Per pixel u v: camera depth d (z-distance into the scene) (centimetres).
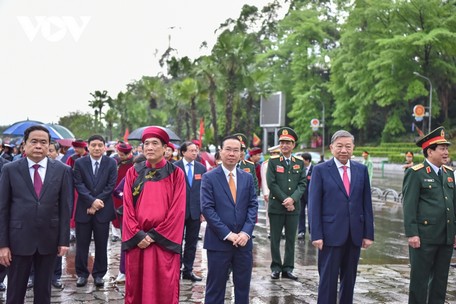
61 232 465
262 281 656
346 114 4316
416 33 3491
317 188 516
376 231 1121
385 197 1759
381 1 3669
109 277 666
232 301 564
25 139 461
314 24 4872
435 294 510
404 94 3884
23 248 444
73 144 834
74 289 603
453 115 4428
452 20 3503
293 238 680
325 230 510
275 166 694
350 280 514
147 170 456
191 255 666
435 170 511
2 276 597
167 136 458
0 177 462
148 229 440
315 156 2838
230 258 476
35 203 451
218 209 481
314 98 4728
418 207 507
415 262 505
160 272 436
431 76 3866
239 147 492
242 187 491
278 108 3653
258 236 1030
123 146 752
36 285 462
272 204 683
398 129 4109
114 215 641
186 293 597
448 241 497
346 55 4050
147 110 6047
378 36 3869
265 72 3397
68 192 475
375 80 3947
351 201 508
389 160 3853
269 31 6047
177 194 452
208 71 3262
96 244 624
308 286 632
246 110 4122
